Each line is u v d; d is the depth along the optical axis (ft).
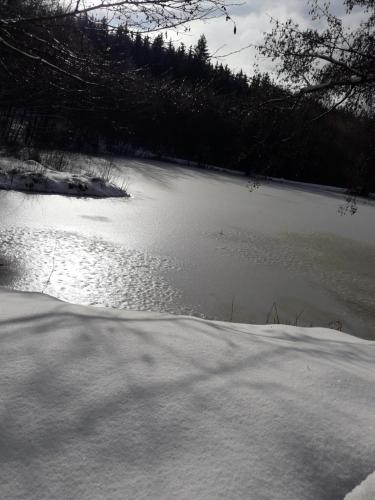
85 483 4.01
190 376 6.09
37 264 26.94
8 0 10.75
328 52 23.26
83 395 5.23
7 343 6.21
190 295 26.32
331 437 5.13
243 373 6.50
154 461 4.39
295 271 35.35
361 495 4.36
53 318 7.59
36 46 11.30
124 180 70.69
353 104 23.91
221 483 4.21
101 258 30.19
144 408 5.18
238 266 34.01
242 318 24.18
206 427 5.00
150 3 9.20
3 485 3.86
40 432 4.53
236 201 70.59
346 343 10.05
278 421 5.29
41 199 45.42
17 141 58.80
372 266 41.37
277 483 4.33
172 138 129.08
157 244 36.14
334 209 82.02
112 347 6.64
